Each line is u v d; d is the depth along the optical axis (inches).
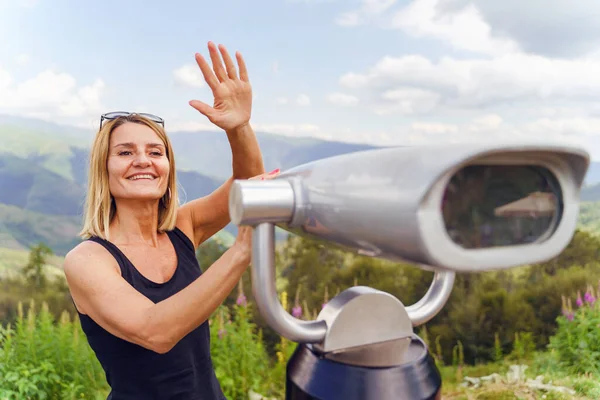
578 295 147.5
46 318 121.5
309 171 24.2
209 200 60.8
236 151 54.0
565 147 17.7
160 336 35.4
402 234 18.1
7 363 113.3
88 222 51.2
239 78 50.5
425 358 26.0
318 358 25.3
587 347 142.6
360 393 23.6
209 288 33.2
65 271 45.0
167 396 49.7
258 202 23.3
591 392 132.4
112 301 39.7
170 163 55.3
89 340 49.3
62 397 114.4
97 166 50.9
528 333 150.2
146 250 51.9
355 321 25.5
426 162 17.6
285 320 24.8
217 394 55.8
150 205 52.6
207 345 55.0
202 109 49.4
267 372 130.2
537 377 140.4
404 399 23.7
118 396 49.9
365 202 19.8
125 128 51.3
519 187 18.9
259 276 24.5
